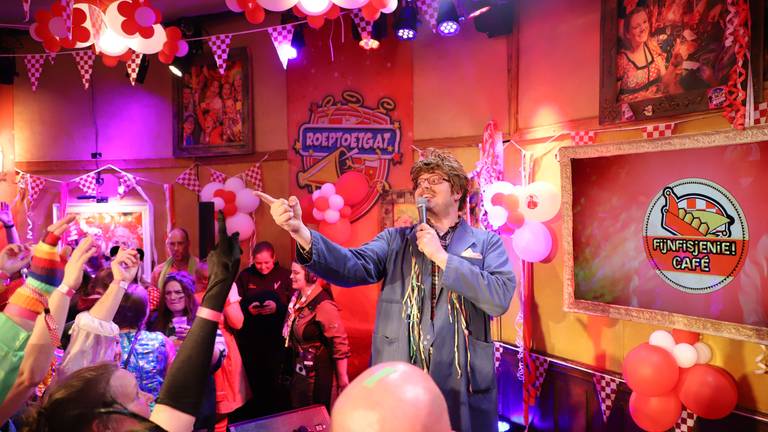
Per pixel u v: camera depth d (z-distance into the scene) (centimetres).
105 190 578
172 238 483
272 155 525
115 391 101
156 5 515
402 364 67
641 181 307
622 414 323
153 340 252
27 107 594
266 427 208
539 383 374
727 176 269
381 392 61
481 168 389
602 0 335
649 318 302
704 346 279
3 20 561
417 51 458
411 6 374
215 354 279
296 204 198
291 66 518
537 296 382
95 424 94
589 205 334
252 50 531
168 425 91
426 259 222
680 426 290
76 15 256
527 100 387
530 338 383
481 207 389
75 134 588
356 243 493
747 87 263
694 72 289
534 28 381
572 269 343
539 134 375
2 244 554
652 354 272
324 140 505
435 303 217
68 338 238
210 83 545
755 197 258
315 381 363
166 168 566
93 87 584
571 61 357
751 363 266
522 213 352
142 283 350
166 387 93
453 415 209
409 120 464
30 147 596
